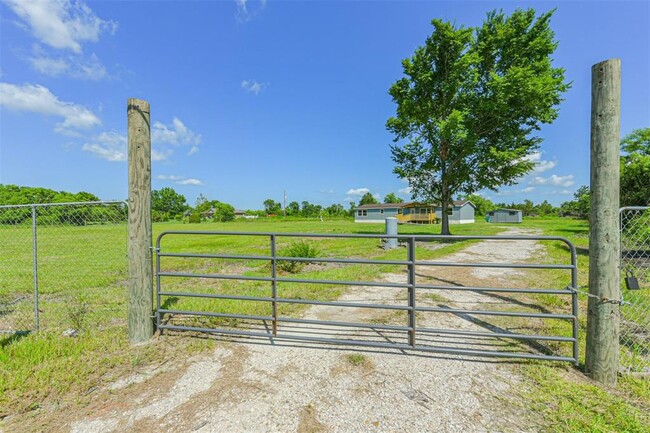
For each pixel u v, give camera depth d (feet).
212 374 8.71
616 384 7.89
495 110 50.42
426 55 54.08
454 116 47.98
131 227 10.67
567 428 6.35
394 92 57.98
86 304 14.35
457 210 140.87
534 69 51.39
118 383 8.24
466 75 52.70
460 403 7.28
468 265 9.17
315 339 10.42
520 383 8.09
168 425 6.61
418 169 60.80
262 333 10.87
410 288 9.83
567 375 8.43
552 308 14.90
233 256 10.97
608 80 7.92
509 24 53.06
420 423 6.61
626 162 36.50
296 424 6.62
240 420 6.75
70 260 23.99
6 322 13.00
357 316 13.99
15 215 13.29
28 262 24.62
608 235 8.02
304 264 27.63
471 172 56.70
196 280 21.75
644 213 11.43
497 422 6.60
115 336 11.14
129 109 10.53
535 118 52.90
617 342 7.99
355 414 6.93
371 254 34.40
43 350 9.84
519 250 36.52
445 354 9.88
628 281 8.34
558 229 73.46
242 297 10.98
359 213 160.86
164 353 9.96
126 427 6.56
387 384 8.14
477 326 12.54
